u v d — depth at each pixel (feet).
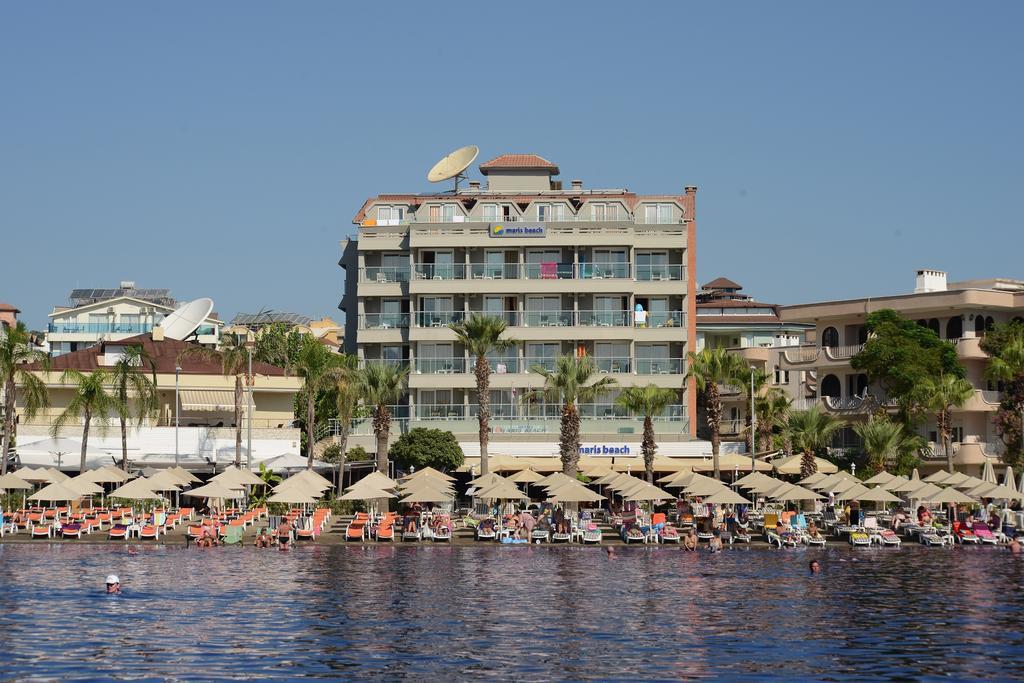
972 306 369.30
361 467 364.99
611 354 376.27
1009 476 296.30
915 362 349.61
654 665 127.65
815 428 336.90
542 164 415.85
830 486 271.28
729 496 253.65
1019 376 335.06
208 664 127.03
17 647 134.51
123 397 322.34
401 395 381.40
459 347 377.50
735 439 419.74
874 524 256.93
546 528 258.78
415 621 152.25
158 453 347.36
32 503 300.81
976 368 367.66
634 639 141.28
